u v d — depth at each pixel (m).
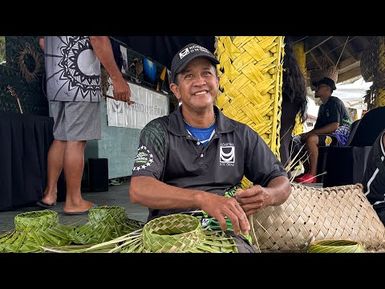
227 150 1.37
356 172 2.28
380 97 3.10
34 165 3.00
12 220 2.41
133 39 5.29
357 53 6.48
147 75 6.19
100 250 1.16
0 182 2.64
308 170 3.34
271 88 1.64
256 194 1.18
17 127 2.83
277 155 1.69
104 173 3.87
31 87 3.61
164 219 1.10
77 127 2.37
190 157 1.35
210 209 1.08
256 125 1.65
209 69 1.33
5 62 3.18
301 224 1.50
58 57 2.35
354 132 2.51
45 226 1.33
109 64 2.39
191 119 1.37
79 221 2.17
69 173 2.37
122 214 1.46
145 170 1.26
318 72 6.91
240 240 1.21
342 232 1.53
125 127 5.38
